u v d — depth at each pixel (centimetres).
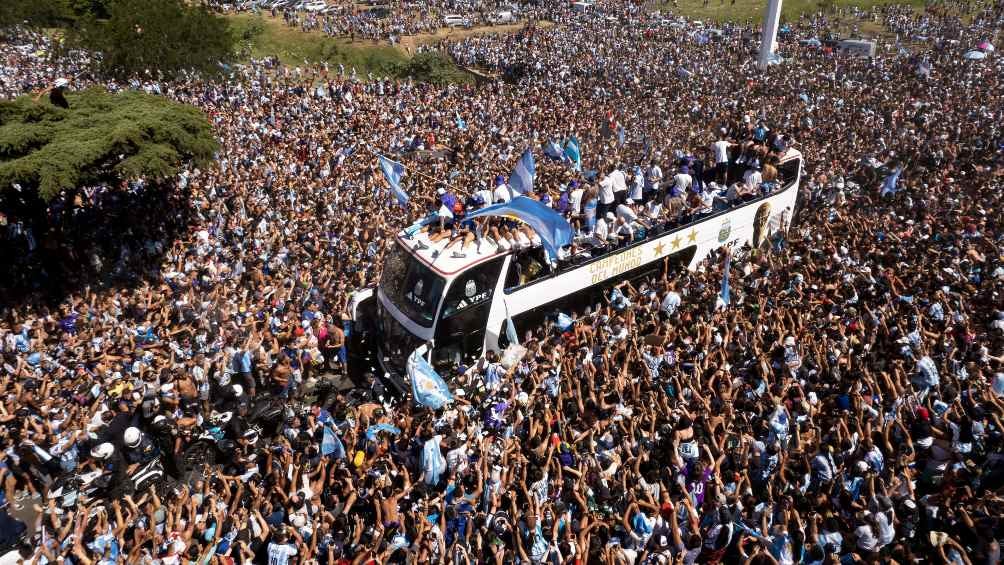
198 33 5272
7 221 2281
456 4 8675
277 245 2248
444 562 1063
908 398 1334
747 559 1030
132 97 2538
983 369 1437
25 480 1332
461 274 1488
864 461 1164
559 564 1035
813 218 2405
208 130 2477
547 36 7119
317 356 1714
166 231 2441
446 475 1235
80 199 2636
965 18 7706
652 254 1842
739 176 2275
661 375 1468
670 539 1071
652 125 3925
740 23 8362
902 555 1032
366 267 2078
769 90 4634
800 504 1129
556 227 1491
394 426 1356
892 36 7262
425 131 3669
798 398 1337
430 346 1494
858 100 4228
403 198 2153
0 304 2031
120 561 1063
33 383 1517
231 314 1794
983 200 2478
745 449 1224
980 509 1087
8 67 4969
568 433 1280
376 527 1109
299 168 3083
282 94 4472
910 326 1580
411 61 6588
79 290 2138
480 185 2633
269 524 1141
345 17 7794
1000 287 1766
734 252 2056
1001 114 3750
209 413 1491
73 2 7081
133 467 1350
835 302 1778
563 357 1530
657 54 6125
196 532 1116
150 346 1733
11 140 2044
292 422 1380
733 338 1592
